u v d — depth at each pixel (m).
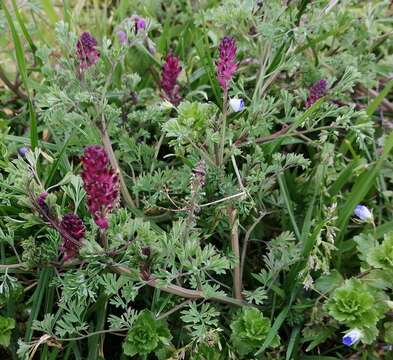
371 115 0.38
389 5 0.45
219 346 0.28
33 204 0.25
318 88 0.33
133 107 0.37
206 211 0.31
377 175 0.34
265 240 0.35
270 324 0.29
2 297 0.30
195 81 0.41
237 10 0.33
